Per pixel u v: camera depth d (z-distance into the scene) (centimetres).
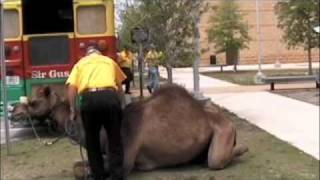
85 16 1270
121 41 1691
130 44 1673
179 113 826
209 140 844
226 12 4228
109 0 1264
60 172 879
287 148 1041
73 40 1276
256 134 1199
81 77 742
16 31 1287
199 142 832
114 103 731
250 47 5403
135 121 809
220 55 5159
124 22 1592
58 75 1286
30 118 1134
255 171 847
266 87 2425
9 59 1281
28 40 1284
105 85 734
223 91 2280
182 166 855
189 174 815
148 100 835
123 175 770
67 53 1283
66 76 1284
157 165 832
